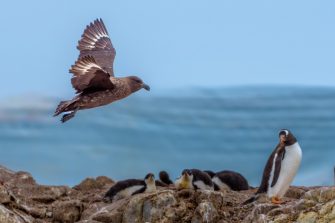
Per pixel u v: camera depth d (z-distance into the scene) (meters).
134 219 18.22
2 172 22.39
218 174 23.41
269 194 19.53
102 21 18.84
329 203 16.88
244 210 18.73
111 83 17.08
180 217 18.11
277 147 19.86
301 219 16.91
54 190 21.05
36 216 19.25
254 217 17.70
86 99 16.97
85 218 19.44
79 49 18.34
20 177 22.16
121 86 17.39
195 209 18.17
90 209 19.62
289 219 17.03
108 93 17.19
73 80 16.38
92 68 16.41
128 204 18.38
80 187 22.47
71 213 19.47
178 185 19.89
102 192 21.75
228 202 19.22
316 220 16.80
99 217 18.41
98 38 18.58
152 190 20.36
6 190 18.58
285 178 19.47
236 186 23.16
